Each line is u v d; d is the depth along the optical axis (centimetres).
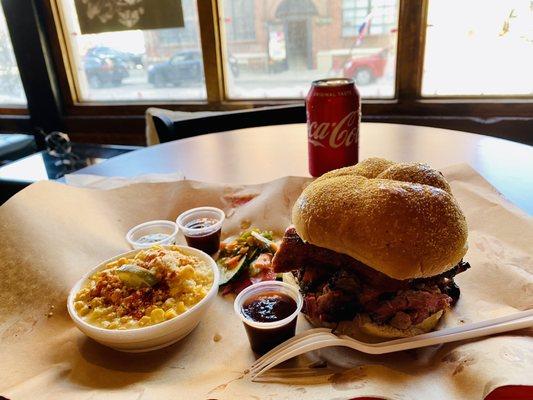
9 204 112
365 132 195
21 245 107
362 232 84
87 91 424
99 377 85
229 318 103
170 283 98
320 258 94
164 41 378
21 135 424
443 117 320
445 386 72
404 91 324
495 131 306
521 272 98
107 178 154
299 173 157
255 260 121
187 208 145
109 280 99
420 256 81
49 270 106
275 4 337
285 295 98
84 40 402
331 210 89
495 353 73
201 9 344
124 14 378
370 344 82
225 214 141
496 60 301
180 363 88
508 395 68
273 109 235
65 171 263
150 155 185
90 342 94
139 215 140
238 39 358
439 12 299
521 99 304
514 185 134
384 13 314
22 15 388
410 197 85
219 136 205
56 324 99
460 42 303
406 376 75
